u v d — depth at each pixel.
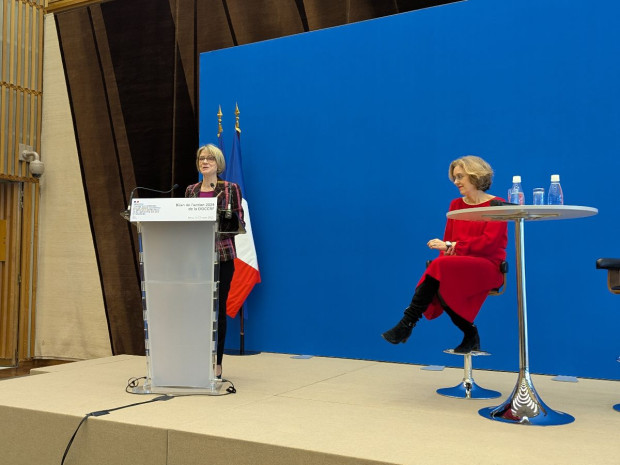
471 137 4.10
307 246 4.63
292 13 5.00
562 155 3.81
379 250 4.37
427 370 3.92
